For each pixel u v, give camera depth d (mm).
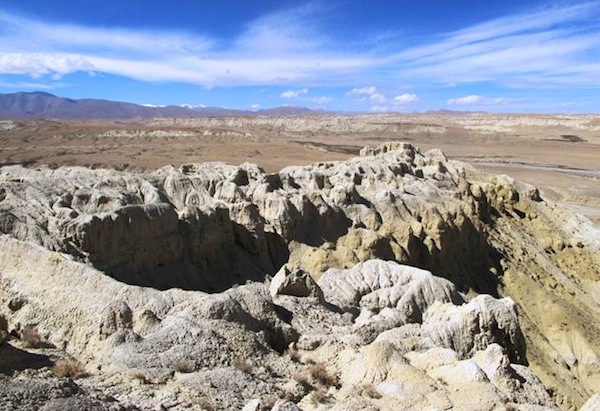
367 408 12086
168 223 26125
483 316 17734
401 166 46438
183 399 11641
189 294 16328
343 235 33125
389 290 22531
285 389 13195
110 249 23094
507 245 45281
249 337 15133
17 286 17469
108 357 13336
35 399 9406
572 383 30750
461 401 12602
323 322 18297
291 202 32406
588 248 49531
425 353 14922
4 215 21766
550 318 36562
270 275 29328
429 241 35938
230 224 29469
